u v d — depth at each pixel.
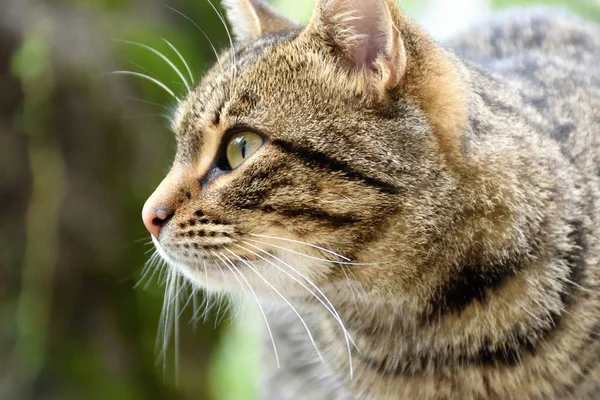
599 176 0.88
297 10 1.14
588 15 1.17
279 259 0.85
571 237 0.86
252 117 0.85
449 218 0.84
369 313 0.87
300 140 0.84
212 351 1.10
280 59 0.85
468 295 0.85
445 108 0.84
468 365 0.86
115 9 1.08
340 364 0.90
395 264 0.85
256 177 0.84
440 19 1.18
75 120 1.06
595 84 0.93
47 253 1.06
